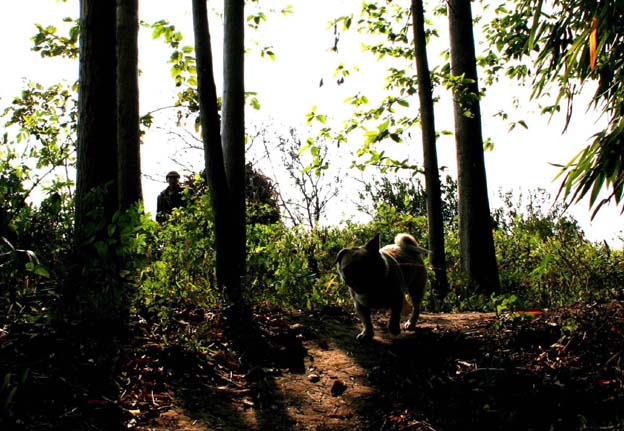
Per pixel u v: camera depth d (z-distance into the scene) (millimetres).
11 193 4211
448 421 3551
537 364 4180
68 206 4566
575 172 3715
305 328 5473
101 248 3979
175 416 3408
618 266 6266
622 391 3463
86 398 3281
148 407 3430
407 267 5836
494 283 8883
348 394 4129
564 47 4621
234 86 6121
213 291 5645
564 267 7031
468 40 9148
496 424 3414
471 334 5270
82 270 4113
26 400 3074
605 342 4090
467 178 9125
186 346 4199
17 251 3715
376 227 9719
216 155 5625
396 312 5512
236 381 4121
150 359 3916
